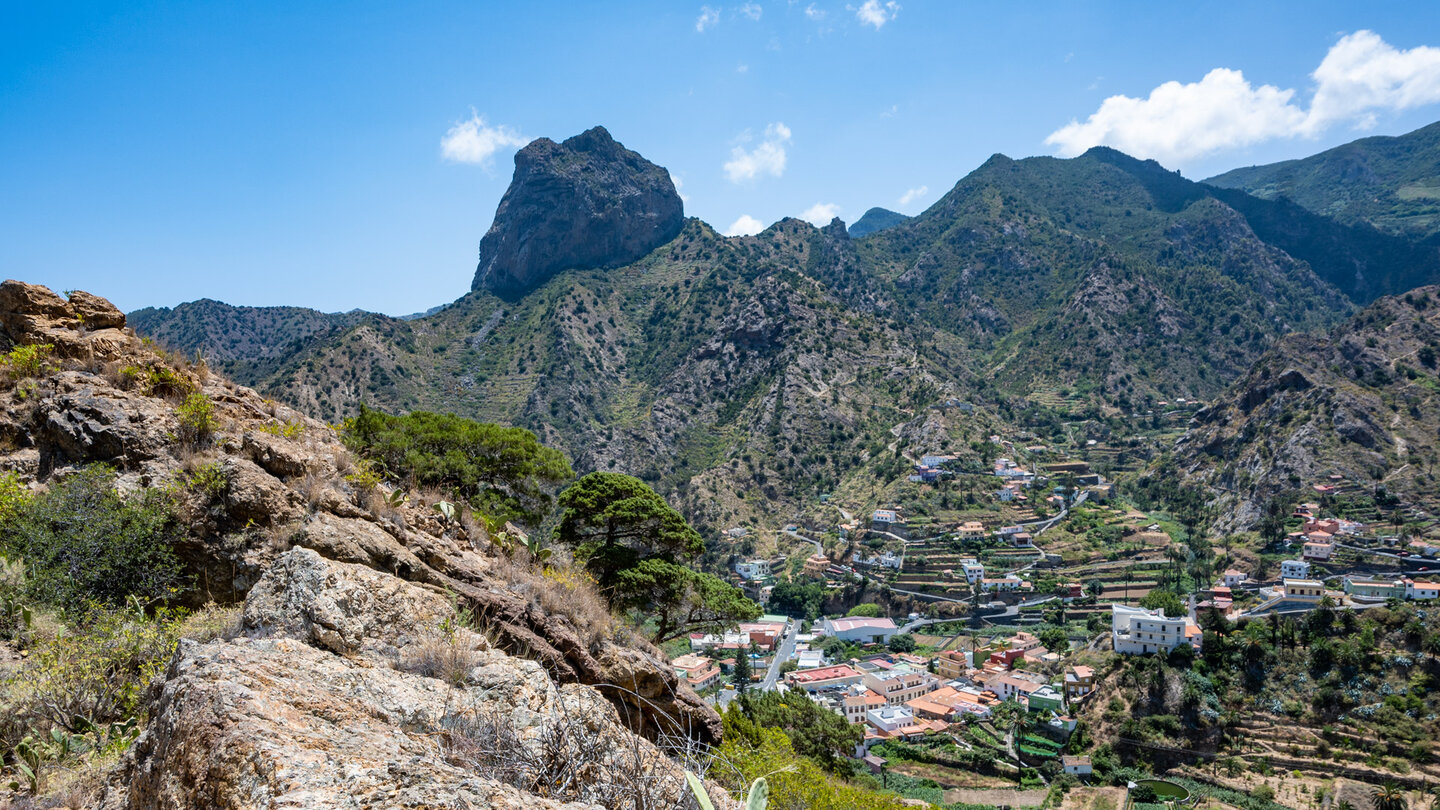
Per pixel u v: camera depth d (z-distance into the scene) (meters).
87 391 12.02
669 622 25.38
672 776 5.22
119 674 7.42
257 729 3.90
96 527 9.62
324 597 7.31
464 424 25.73
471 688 6.44
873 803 13.70
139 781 4.35
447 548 13.15
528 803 3.76
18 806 5.07
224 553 10.27
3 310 13.45
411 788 3.53
